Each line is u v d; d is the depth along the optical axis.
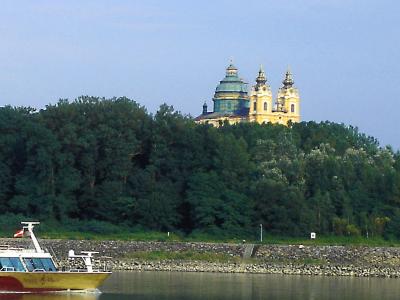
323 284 146.62
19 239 177.75
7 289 114.31
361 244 188.38
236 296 123.12
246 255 179.62
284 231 198.25
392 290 138.75
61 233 193.62
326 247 180.75
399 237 198.75
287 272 172.75
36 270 115.25
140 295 119.44
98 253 178.75
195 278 151.50
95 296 115.50
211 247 181.50
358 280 159.25
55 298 111.25
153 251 180.50
